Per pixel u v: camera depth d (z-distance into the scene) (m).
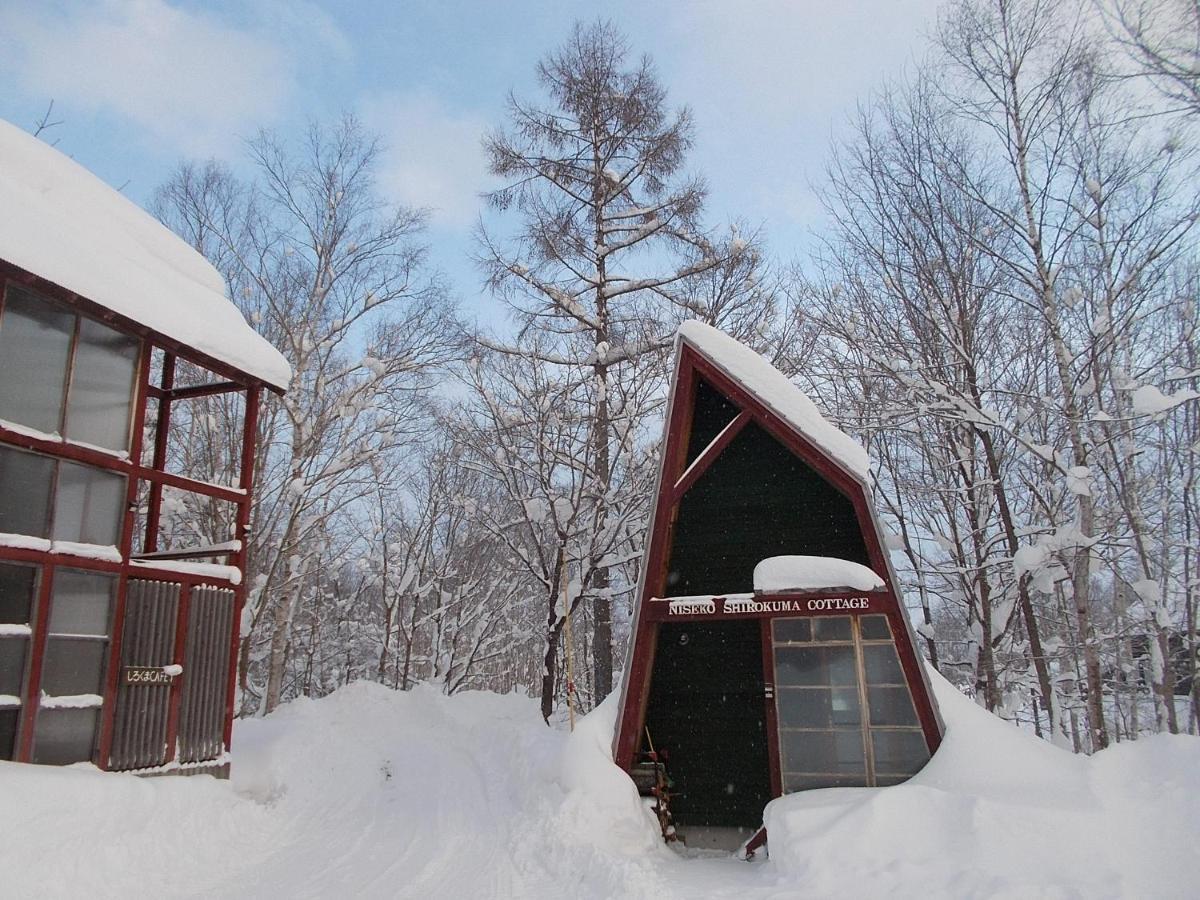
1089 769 9.38
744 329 22.06
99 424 10.43
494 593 33.22
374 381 24.08
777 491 12.50
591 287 23.06
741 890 7.79
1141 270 16.22
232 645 12.44
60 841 7.65
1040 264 16.91
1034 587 18.47
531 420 21.73
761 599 11.21
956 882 7.18
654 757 11.77
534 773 12.80
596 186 23.36
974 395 18.23
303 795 13.01
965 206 19.02
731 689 12.39
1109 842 7.85
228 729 12.20
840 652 11.34
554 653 20.70
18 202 10.06
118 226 12.95
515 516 27.06
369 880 8.73
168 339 11.34
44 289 9.64
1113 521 19.36
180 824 9.48
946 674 26.14
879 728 10.93
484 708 20.45
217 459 23.72
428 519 33.31
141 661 10.71
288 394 22.61
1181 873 7.32
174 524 24.31
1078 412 16.55
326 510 26.27
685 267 22.48
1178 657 23.64
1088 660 15.84
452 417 23.72
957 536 20.72
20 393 9.44
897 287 19.23
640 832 10.28
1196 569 21.28
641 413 21.72
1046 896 6.77
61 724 9.47
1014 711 19.95
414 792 13.52
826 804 9.34
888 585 10.88
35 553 9.27
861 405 20.88
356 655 37.62
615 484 22.58
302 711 18.73
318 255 25.00
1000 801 8.52
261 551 25.12
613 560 20.94
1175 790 8.59
